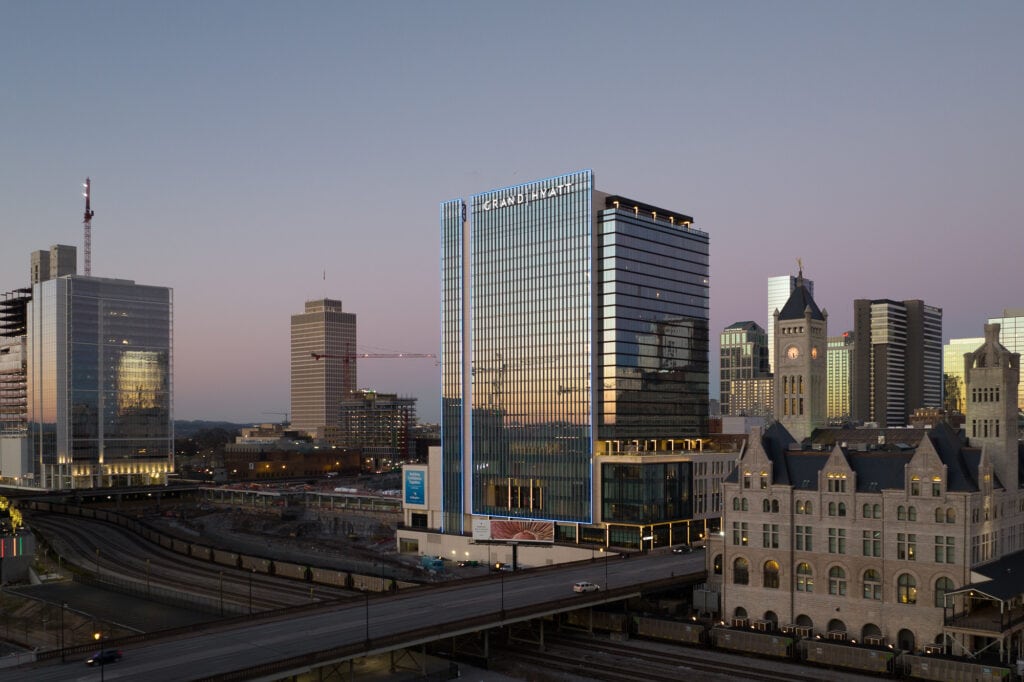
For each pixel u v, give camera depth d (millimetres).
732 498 159750
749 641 139250
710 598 162000
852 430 199250
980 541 138750
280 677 101562
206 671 100312
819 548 149250
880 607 142125
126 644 112438
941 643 135750
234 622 124562
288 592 184875
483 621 127000
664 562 189500
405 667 128375
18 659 114375
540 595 147000
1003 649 128125
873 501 144250
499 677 128250
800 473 154375
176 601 182250
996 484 147125
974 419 153250
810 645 134125
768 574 155000
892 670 126750
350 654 109000
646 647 143875
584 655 139375
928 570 137625
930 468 138625
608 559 193750
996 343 151625
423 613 131375
